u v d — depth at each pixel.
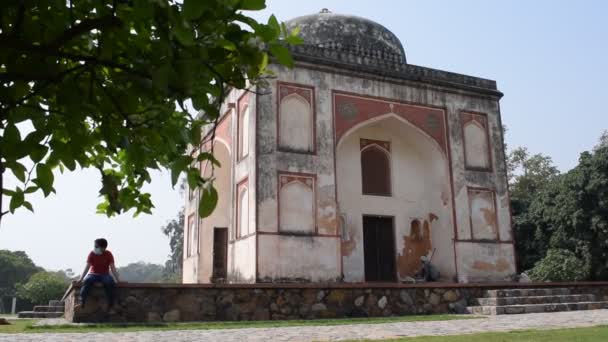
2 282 32.62
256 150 8.69
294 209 8.74
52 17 1.33
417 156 11.02
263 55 1.38
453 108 10.68
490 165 10.70
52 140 1.46
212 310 6.55
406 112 10.22
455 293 7.96
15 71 1.31
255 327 5.50
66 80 1.40
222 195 10.76
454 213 10.06
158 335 4.57
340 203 10.11
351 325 5.73
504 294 7.93
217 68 1.45
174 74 1.21
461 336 4.11
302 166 8.96
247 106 9.38
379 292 7.50
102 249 5.93
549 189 13.44
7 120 1.37
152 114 1.51
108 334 4.64
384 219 10.59
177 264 27.75
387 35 11.70
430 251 10.56
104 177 1.59
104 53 1.33
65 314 7.14
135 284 6.12
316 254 8.70
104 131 1.49
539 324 5.46
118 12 1.27
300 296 7.09
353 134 10.58
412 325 5.59
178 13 1.13
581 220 12.34
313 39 11.03
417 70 10.46
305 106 9.28
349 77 9.79
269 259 8.34
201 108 1.44
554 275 11.51
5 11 1.31
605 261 12.16
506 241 10.36
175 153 1.49
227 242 10.58
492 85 11.26
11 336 4.42
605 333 4.12
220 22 1.26
